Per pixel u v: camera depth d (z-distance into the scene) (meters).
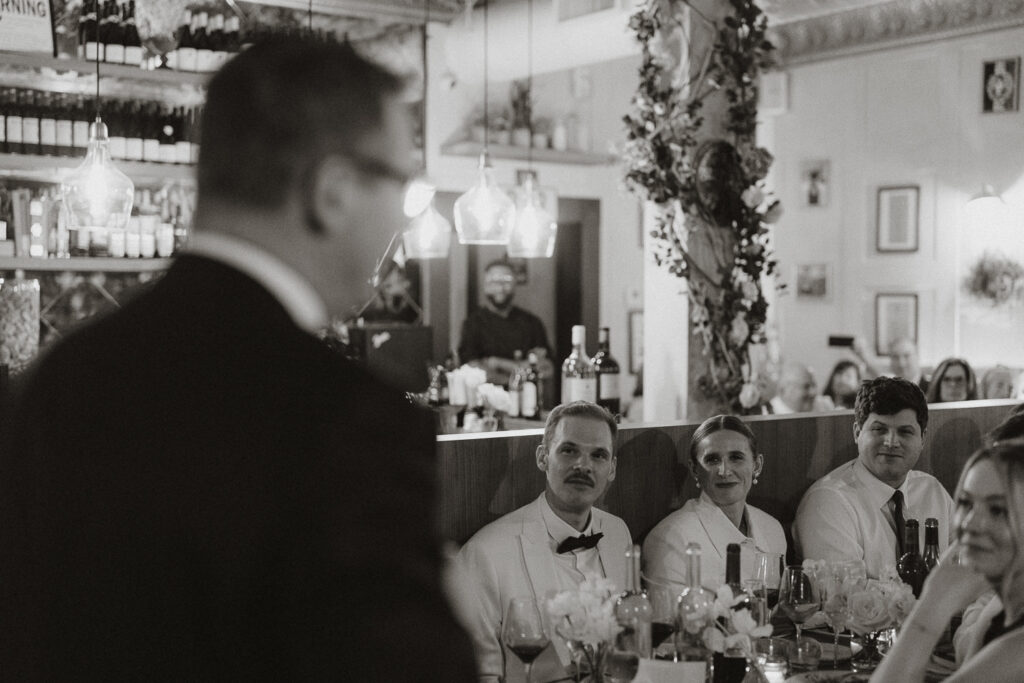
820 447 4.11
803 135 8.20
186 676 0.96
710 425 3.36
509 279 8.11
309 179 1.07
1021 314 6.95
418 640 0.95
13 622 1.02
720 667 2.31
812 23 7.84
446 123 7.93
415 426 1.04
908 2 7.26
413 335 7.52
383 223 1.13
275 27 6.85
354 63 1.10
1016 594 1.96
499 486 3.32
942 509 3.78
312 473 0.97
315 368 1.02
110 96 5.80
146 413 0.99
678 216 4.91
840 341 7.72
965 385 5.87
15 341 5.01
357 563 0.95
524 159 8.39
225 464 0.97
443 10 7.59
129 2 5.77
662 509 3.68
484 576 3.01
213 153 1.08
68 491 1.00
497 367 7.74
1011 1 6.80
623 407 8.92
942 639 2.80
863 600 2.59
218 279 1.05
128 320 1.05
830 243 8.05
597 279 8.98
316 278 1.11
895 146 7.63
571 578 3.07
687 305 5.02
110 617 0.97
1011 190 6.99
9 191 5.62
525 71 7.57
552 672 2.73
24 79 5.59
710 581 2.50
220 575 0.96
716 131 4.92
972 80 7.17
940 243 7.40
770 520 3.58
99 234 5.58
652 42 4.97
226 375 1.00
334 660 0.94
